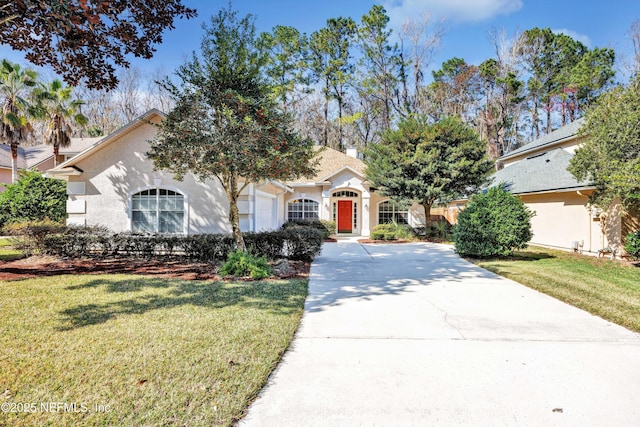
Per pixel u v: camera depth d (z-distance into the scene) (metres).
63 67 7.22
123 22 6.84
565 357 4.02
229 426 2.72
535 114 34.59
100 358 3.75
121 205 11.71
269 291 6.79
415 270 9.48
